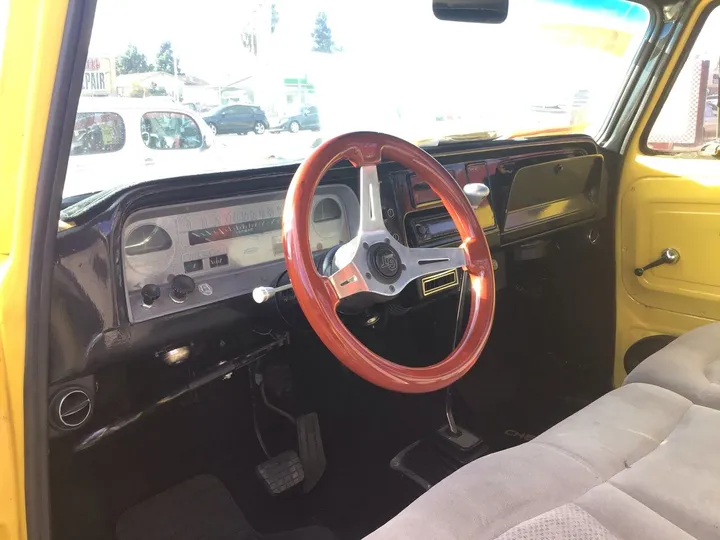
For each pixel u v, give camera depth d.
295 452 1.83
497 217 1.83
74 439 1.35
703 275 2.02
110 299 1.10
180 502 1.69
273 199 1.37
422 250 1.25
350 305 1.21
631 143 2.16
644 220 2.16
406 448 1.79
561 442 1.02
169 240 1.22
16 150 0.89
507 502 0.86
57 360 1.05
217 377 1.50
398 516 0.90
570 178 2.05
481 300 1.31
